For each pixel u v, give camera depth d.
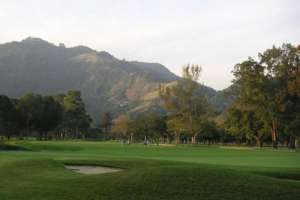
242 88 93.44
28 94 124.69
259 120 93.44
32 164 27.55
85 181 20.28
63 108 155.88
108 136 186.75
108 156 40.12
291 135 95.06
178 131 107.00
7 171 24.94
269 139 109.25
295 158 43.72
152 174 20.02
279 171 25.95
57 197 17.55
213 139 130.12
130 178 19.78
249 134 96.44
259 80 90.19
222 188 18.34
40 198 17.38
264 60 92.31
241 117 95.69
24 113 119.00
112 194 17.84
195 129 102.50
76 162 30.62
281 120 90.12
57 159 32.59
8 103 108.56
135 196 17.50
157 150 63.16
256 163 34.72
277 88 90.56
